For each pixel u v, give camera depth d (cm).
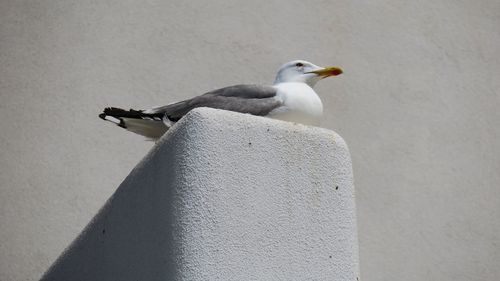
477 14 1302
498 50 1289
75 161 1069
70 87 1108
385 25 1252
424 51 1255
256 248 619
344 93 1194
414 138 1196
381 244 1126
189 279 596
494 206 1190
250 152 637
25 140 1071
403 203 1155
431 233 1151
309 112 812
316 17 1223
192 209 611
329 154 661
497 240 1172
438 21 1279
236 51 1173
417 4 1279
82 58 1124
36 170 1058
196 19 1177
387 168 1170
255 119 647
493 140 1230
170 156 634
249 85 832
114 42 1141
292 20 1211
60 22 1137
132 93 1119
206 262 603
